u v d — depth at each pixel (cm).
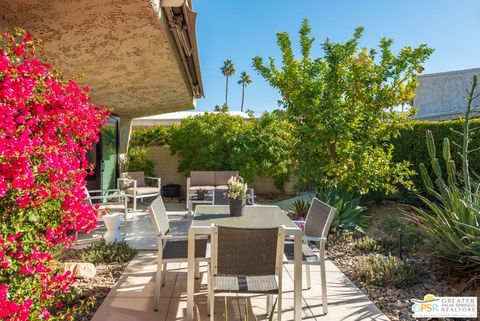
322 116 557
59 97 222
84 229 243
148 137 1034
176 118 1327
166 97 687
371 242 472
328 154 617
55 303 235
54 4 258
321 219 332
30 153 193
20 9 262
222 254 248
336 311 307
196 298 333
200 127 933
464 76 1120
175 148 988
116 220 491
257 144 918
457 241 351
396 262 383
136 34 328
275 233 247
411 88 585
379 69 583
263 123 933
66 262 402
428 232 412
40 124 218
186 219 702
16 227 195
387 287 355
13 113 191
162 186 995
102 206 549
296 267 281
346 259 443
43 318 210
